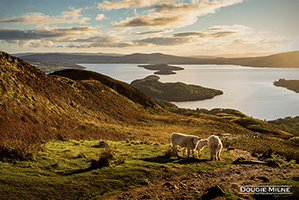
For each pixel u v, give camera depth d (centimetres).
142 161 1292
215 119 6625
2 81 2523
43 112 2433
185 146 1595
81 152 1345
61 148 1405
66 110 3256
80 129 2447
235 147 2631
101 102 5144
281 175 1202
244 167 1427
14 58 3562
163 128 4478
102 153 1282
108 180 932
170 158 1481
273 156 2078
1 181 775
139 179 987
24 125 1719
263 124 7844
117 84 7344
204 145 1645
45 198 738
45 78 4038
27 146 1177
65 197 766
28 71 3669
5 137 1212
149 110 6456
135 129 3772
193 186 949
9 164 952
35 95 2920
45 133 1698
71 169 1027
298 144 4384
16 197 706
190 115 7156
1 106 1892
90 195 798
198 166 1347
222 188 881
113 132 2767
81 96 4769
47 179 868
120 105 5612
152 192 857
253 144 3309
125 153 1484
